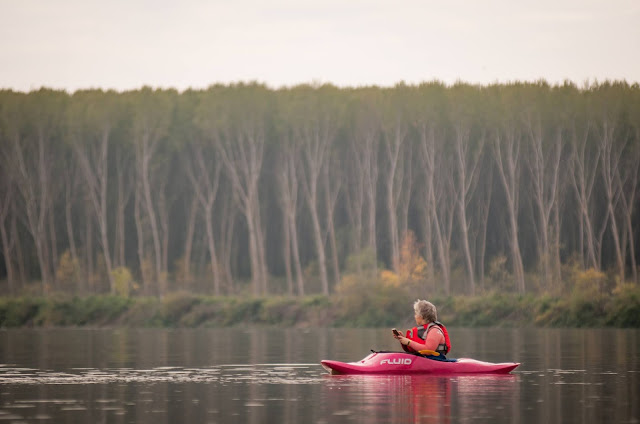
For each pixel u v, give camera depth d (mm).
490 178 132125
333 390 24609
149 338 67688
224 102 129625
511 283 120812
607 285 108438
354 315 101500
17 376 30500
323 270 122500
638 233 127250
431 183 125625
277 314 103875
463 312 100375
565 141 126750
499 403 21781
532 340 59844
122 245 128250
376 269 118688
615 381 27641
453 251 131875
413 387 25156
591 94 126188
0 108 131500
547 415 19797
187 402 22500
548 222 128250
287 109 130500
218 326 103875
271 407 21344
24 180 129875
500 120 128250
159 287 124062
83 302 109000
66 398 23484
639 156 122812
